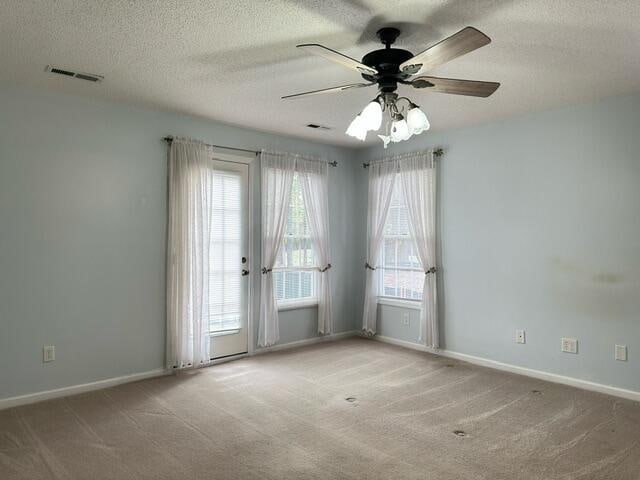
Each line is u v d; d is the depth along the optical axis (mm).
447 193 4816
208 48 2756
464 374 4184
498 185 4391
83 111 3725
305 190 5270
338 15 2340
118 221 3914
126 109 3959
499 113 4148
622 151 3609
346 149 5797
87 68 3086
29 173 3471
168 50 2785
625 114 3594
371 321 5535
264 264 4910
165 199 4191
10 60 2947
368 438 2850
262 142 4941
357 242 5848
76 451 2678
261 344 4895
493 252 4430
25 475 2420
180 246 4188
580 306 3846
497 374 4199
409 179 5086
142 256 4051
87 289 3752
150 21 2408
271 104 3908
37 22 2416
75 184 3689
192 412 3270
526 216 4188
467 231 4641
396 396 3602
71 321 3670
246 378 4055
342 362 4578
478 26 2449
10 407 3361
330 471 2451
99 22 2420
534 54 2807
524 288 4203
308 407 3367
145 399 3531
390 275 5449
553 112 4000
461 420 3131
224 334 4633
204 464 2525
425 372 4246
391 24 2438
